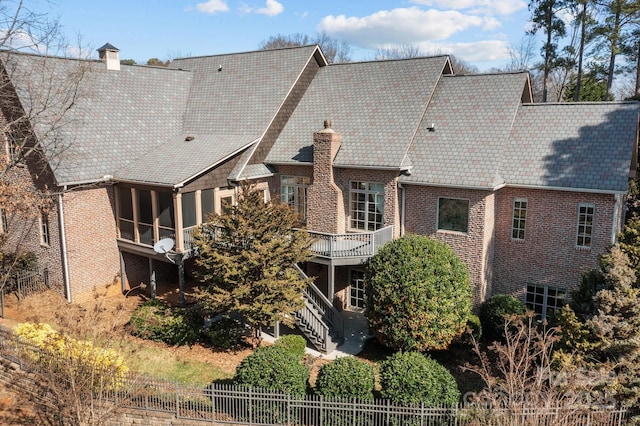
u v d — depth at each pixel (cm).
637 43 3538
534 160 1944
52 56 2278
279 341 1680
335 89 2512
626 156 1788
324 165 2158
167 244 1992
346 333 1995
